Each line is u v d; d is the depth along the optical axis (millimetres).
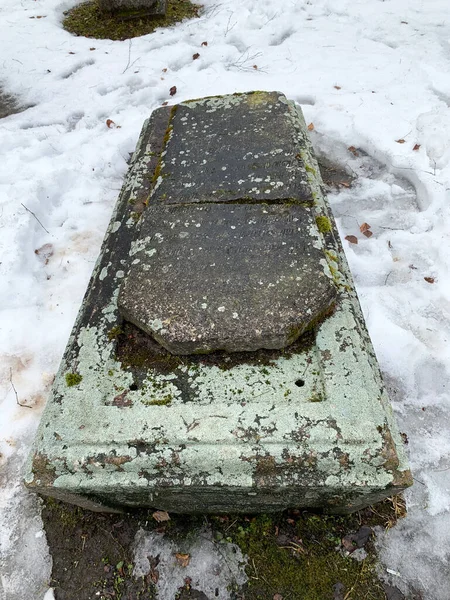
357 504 1655
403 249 2762
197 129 2766
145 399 1665
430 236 2764
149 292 1893
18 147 3557
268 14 5074
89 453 1515
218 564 1724
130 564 1740
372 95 3854
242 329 1735
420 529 1771
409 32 4605
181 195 2322
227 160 2502
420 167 3146
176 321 1782
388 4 5070
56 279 2713
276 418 1546
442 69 4051
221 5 5262
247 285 1872
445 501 1832
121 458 1499
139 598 1670
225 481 1479
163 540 1784
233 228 2117
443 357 2258
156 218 2213
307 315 1763
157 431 1543
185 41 4766
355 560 1708
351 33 4703
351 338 1768
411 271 2646
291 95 3957
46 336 2430
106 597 1678
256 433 1516
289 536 1767
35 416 2133
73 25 5234
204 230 2121
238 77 4203
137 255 2053
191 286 1894
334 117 3672
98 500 1641
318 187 2430
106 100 4000
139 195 2488
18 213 2904
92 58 4566
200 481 1487
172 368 1762
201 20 5043
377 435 1488
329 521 1793
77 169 3318
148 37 4789
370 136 3424
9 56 4652
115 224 2355
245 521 1812
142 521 1834
